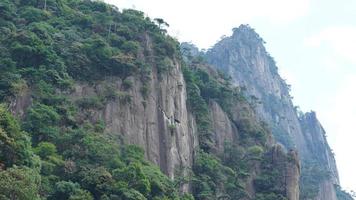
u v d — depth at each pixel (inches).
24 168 2871.6
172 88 4820.4
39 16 4776.1
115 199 3275.1
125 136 4296.3
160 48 4960.6
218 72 6441.9
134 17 5162.4
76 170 3444.9
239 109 5846.5
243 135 5634.8
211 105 5521.7
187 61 6205.7
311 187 7618.1
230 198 4640.8
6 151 2920.8
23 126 3722.9
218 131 5388.8
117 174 3543.3
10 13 4685.0
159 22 5241.1
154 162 4370.1
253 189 5034.5
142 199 3339.1
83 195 3139.8
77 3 5413.4
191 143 4854.8
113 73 4571.9
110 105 4355.3
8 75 3976.4
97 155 3715.6
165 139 4525.1
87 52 4552.2
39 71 4116.6
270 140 5949.8
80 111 4190.5
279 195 4945.9
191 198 4057.6
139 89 4579.2
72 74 4399.6
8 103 3848.4
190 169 4571.9
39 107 3863.2
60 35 4537.4
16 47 4165.8
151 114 4547.2
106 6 5339.6
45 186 3171.8
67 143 3742.6
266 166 5216.5
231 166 5132.9
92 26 4960.6
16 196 2593.5
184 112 4879.4
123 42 4827.8
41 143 3580.2
